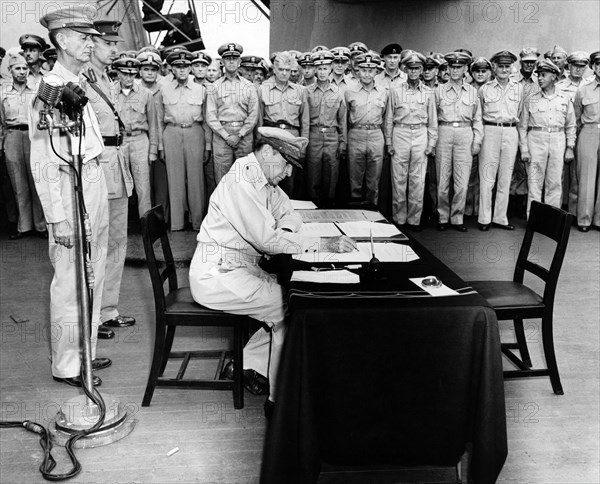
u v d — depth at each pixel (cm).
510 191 730
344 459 226
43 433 267
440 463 229
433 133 653
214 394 310
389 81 709
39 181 281
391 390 220
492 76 709
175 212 662
